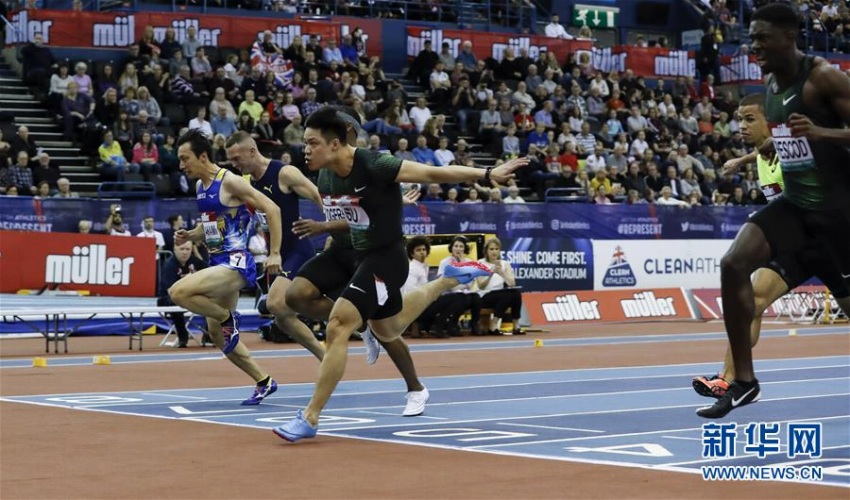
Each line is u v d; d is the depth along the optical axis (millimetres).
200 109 26266
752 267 7477
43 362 15789
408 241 20922
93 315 19906
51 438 8688
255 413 10336
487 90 31875
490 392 12227
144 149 25000
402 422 9672
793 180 7461
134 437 8742
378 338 9641
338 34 32344
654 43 41469
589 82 34750
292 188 11445
